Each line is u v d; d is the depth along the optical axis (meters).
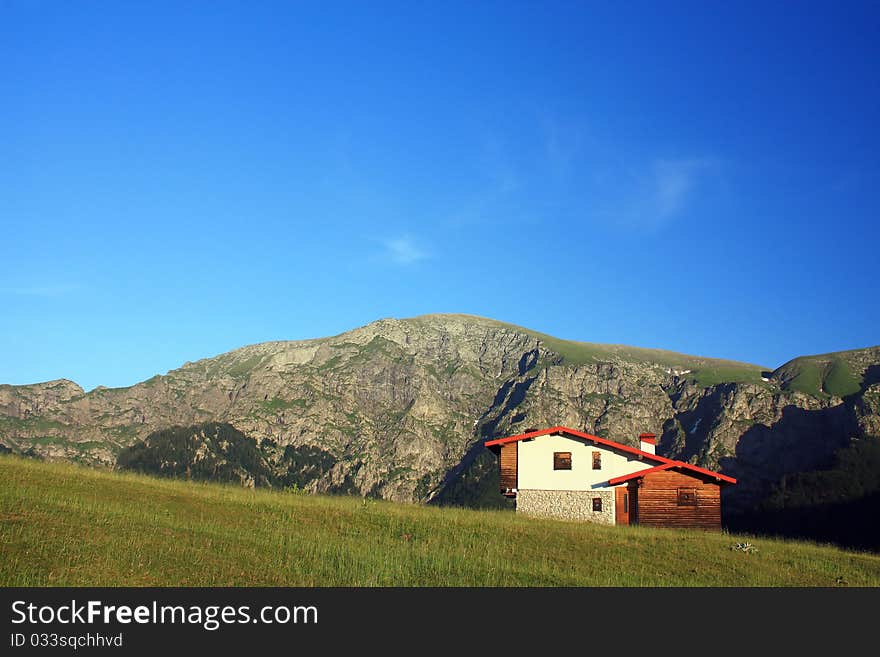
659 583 37.62
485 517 54.56
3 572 28.69
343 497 61.78
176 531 37.81
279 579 32.75
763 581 39.22
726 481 64.75
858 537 117.69
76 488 44.78
